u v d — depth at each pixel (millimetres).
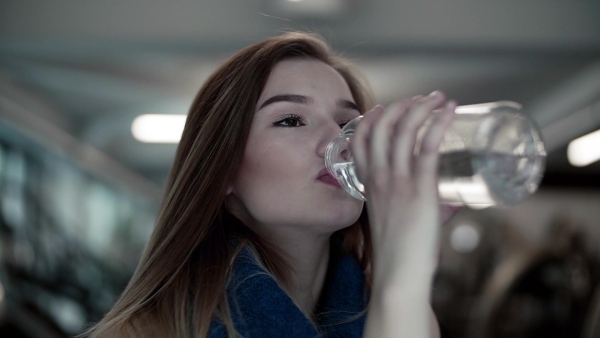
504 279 5258
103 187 5098
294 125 1036
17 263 3924
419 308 686
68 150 4625
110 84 5043
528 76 5023
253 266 965
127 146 6562
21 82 4820
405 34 4125
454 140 728
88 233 4812
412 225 689
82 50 4277
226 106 1052
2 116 4184
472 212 7109
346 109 1070
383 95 5527
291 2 3934
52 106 5406
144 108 5684
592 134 6156
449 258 6945
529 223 7488
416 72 4918
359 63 4629
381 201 716
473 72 4918
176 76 4867
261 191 1013
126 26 4059
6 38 4070
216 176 1034
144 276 1028
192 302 963
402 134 700
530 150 743
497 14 4152
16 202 4117
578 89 5219
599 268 5176
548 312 5062
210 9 4059
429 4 4156
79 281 4465
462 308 6277
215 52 4227
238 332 897
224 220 1060
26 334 3760
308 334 900
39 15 4051
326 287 1115
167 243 1031
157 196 5586
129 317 976
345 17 4047
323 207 979
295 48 1094
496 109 724
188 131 1135
